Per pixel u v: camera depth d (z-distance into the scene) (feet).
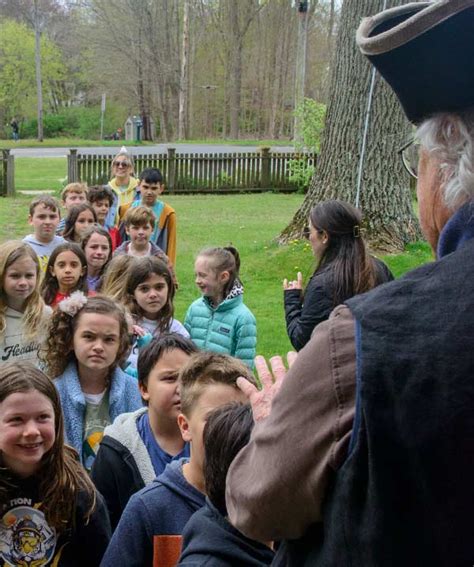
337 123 36.32
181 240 44.34
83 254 17.97
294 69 183.73
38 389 8.13
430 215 4.25
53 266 17.79
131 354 13.52
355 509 3.84
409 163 4.74
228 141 180.55
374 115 35.35
